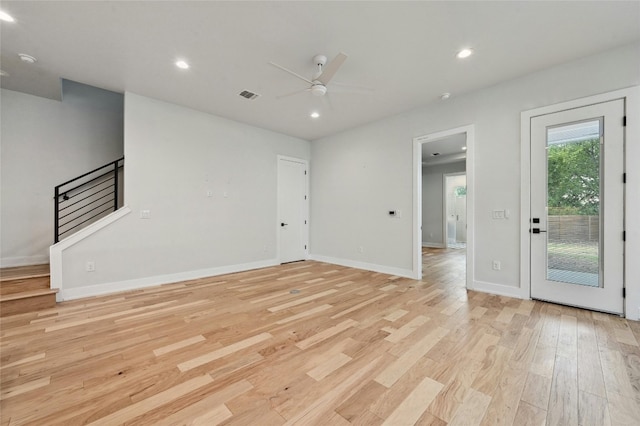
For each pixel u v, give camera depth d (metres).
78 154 4.23
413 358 1.88
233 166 4.64
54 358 1.86
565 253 2.88
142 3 2.02
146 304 2.97
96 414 1.34
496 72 3.04
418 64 2.86
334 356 1.90
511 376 1.66
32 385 1.56
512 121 3.20
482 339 2.15
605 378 1.63
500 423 1.29
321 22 2.23
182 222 4.04
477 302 3.03
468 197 3.53
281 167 5.43
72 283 3.15
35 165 3.91
